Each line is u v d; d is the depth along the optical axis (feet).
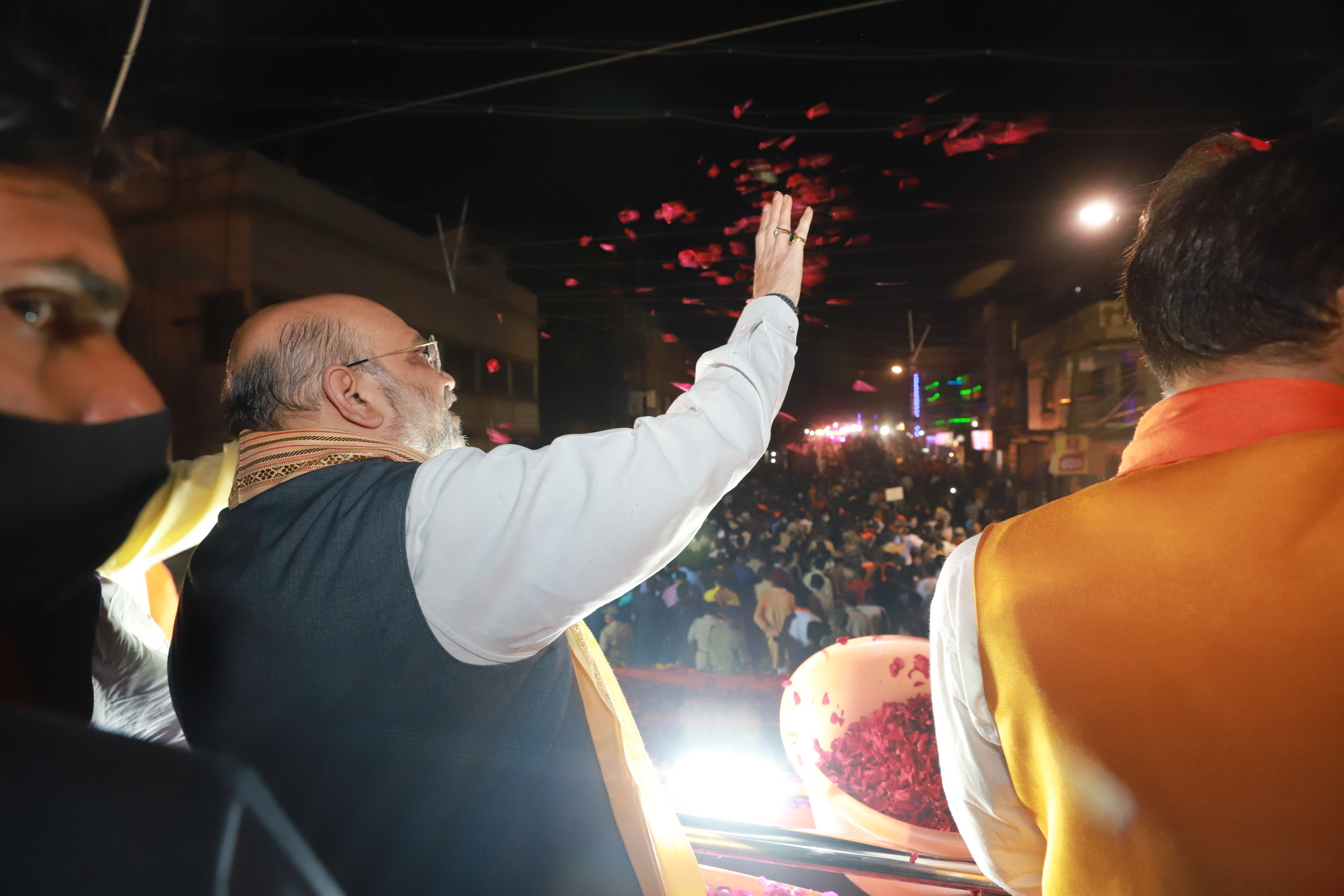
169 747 1.04
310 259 33.30
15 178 1.16
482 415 50.37
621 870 2.99
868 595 23.26
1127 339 46.32
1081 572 2.10
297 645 2.44
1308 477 1.90
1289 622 1.81
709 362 3.08
